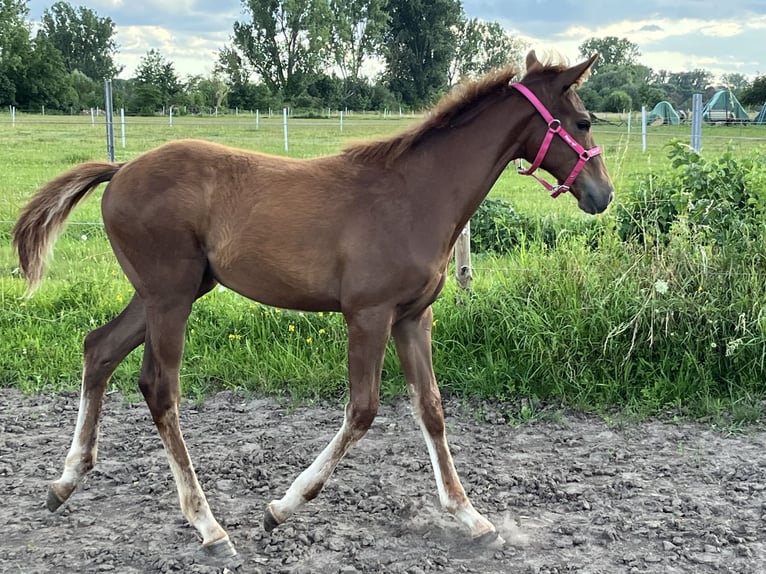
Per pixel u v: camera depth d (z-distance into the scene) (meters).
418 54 54.41
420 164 3.12
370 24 53.53
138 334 3.43
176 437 3.14
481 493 3.58
